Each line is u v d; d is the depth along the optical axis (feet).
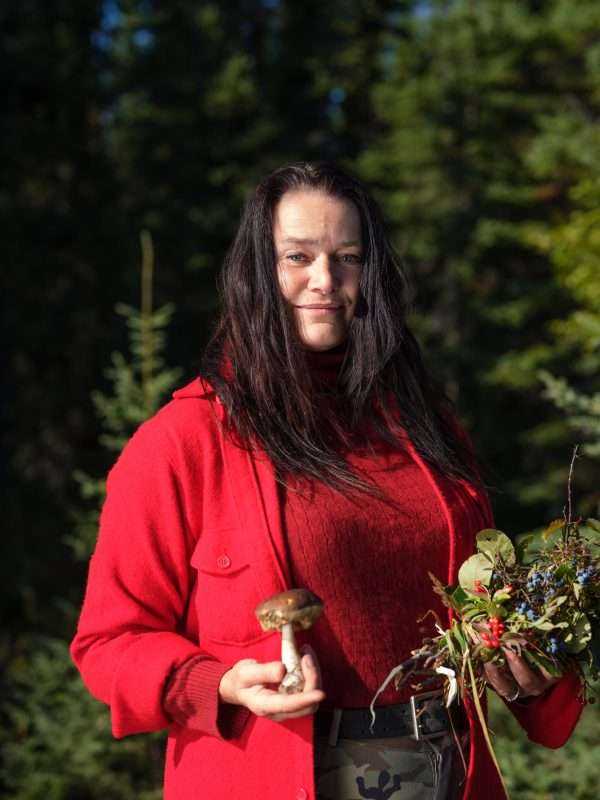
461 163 59.11
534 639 6.07
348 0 70.95
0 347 50.34
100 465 49.03
